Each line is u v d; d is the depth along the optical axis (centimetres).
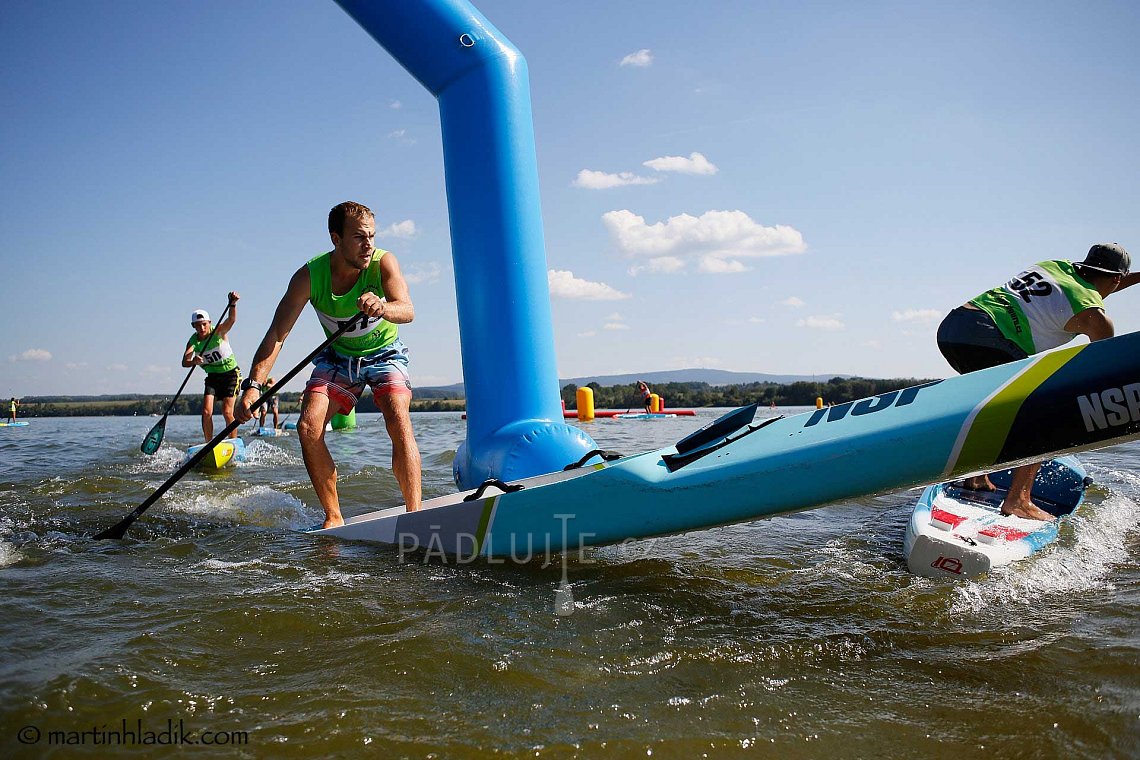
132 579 297
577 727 177
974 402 270
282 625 242
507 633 238
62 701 185
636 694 195
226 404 938
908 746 169
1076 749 164
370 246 400
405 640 228
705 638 236
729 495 299
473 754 165
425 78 432
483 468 411
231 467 726
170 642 226
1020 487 366
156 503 493
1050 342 381
